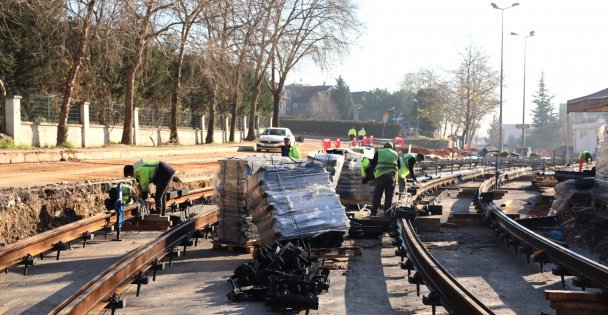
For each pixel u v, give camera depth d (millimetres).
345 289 8523
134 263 8547
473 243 12461
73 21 30156
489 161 47531
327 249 10312
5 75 29250
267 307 7555
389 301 7906
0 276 9430
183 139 44781
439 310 7465
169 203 16656
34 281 9164
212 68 37562
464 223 14891
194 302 7883
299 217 10047
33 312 7547
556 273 8703
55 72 31594
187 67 44281
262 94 64125
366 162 15516
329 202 10469
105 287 7289
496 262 10531
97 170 21375
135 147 34094
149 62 38125
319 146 55031
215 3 35719
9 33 28281
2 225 11742
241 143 49688
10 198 12453
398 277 9305
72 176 18734
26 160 23594
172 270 9875
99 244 12219
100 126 34094
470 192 23359
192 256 11062
